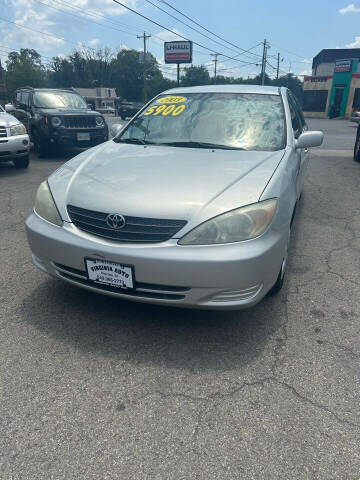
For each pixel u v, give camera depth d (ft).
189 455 5.33
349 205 17.87
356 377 6.82
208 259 6.62
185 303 7.01
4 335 7.83
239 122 10.61
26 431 5.67
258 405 6.19
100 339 7.77
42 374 6.79
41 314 8.57
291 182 8.72
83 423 5.82
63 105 32.48
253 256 6.77
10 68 248.73
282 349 7.55
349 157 32.60
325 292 9.75
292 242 13.11
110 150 10.03
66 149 30.27
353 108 115.34
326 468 5.16
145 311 8.76
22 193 18.97
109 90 264.52
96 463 5.21
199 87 12.87
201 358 7.27
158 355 7.33
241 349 7.54
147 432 5.69
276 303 9.20
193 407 6.14
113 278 7.13
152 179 7.83
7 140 23.32
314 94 124.06
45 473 5.07
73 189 7.97
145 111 12.06
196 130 10.55
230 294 6.93
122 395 6.36
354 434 5.67
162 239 6.86
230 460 5.26
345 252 12.32
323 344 7.71
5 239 12.87
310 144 10.21
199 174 7.95
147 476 5.03
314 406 6.17
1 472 5.06
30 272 10.54
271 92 11.88
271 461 5.25
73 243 7.29
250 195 7.25
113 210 7.12
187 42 148.36
